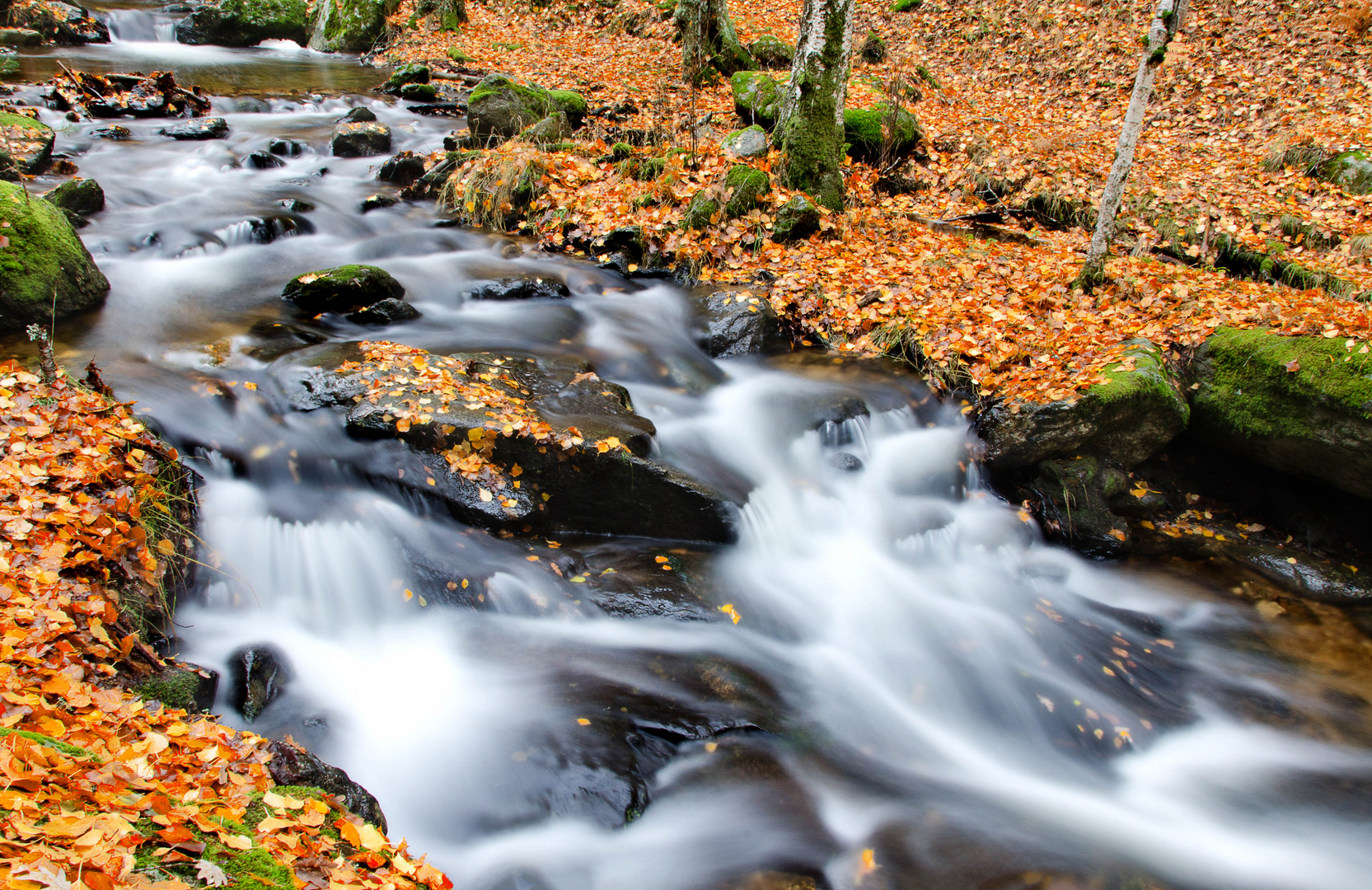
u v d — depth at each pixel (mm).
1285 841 4492
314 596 5035
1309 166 11656
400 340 7398
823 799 4250
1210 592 6664
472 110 12344
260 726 4051
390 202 10453
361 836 2930
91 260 7367
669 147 11359
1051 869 4004
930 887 3801
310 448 5711
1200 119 14039
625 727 4395
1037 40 17609
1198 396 7438
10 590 3672
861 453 7207
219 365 6445
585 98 15594
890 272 9148
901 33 19484
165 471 4949
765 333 8359
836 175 10438
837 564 6234
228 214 9266
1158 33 7676
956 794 4496
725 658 5078
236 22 19703
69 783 2441
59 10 17031
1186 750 5125
